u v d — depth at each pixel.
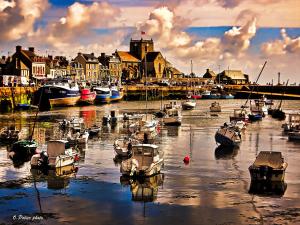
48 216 32.97
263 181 41.75
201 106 155.25
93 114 115.31
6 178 42.88
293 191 39.06
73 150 52.25
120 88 183.75
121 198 36.97
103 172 45.56
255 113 110.94
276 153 42.22
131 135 68.69
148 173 43.12
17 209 34.34
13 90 132.25
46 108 134.25
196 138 71.62
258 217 32.84
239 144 64.06
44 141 66.06
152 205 35.31
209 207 34.91
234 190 39.28
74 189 39.41
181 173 45.50
